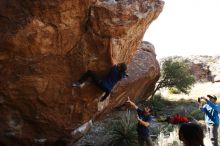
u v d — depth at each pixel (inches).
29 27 260.2
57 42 279.4
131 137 434.6
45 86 302.2
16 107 314.3
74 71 301.6
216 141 353.7
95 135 478.3
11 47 266.5
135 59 552.1
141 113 364.5
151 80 616.1
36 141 343.9
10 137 332.2
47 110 320.5
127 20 279.4
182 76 727.1
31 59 282.5
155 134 484.7
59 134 349.1
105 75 306.8
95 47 292.2
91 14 272.2
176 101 733.9
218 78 955.3
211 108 355.6
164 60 772.0
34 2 252.5
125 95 537.0
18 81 292.7
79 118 343.9
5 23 258.2
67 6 258.7
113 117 553.3
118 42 293.7
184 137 123.1
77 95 319.9
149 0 294.0
